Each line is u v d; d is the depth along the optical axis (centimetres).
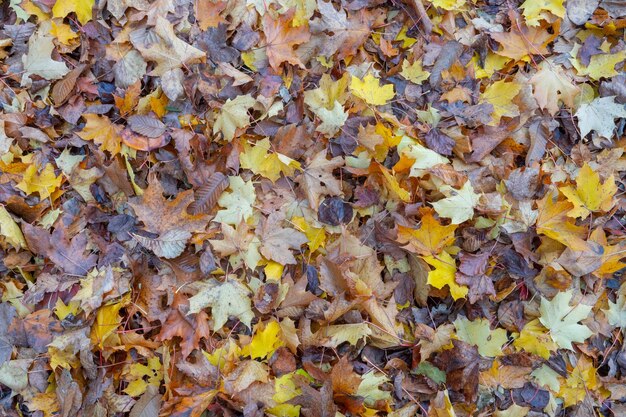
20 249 175
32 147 185
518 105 198
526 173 185
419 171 181
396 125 189
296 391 162
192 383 161
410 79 201
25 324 163
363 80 192
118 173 178
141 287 171
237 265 173
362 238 182
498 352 168
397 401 165
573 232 177
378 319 167
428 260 171
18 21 195
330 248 179
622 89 199
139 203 176
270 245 174
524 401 170
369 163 186
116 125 183
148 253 175
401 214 181
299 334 166
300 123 192
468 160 189
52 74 187
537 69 202
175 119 185
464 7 209
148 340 165
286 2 201
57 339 160
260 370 161
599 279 183
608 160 197
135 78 189
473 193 176
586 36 210
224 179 178
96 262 174
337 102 187
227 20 196
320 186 183
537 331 175
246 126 185
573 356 177
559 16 204
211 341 167
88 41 192
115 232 176
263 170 183
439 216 181
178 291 168
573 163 197
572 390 174
